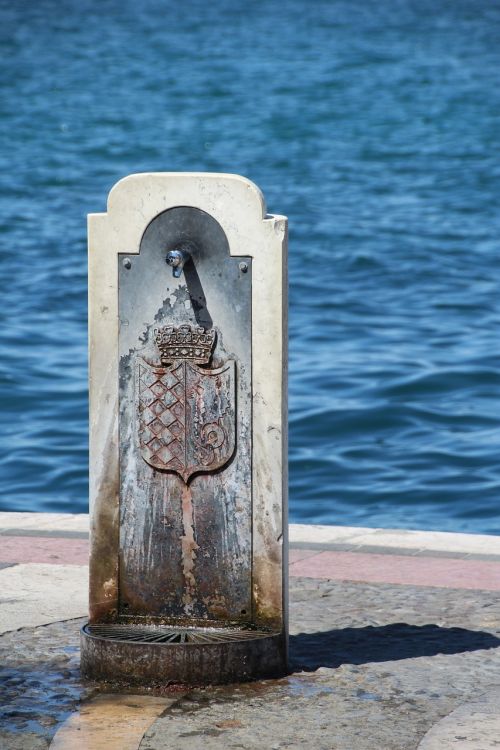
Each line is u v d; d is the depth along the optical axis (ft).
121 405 24.94
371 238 114.21
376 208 136.77
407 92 277.85
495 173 167.43
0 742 21.54
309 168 175.32
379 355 70.69
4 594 28.91
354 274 97.14
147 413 24.79
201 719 22.35
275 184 159.94
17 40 408.05
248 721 22.25
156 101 264.72
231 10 558.56
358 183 159.63
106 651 23.94
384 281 94.43
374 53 364.99
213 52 370.12
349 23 481.05
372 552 31.99
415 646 25.64
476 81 297.33
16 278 94.07
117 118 238.27
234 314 24.30
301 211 133.28
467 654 25.18
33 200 142.00
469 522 45.65
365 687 23.65
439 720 22.13
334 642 25.95
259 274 24.13
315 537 33.32
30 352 71.26
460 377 65.62
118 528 25.17
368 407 60.29
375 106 254.27
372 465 52.29
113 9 562.25
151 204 24.53
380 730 21.76
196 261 24.39
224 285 24.32
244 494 24.50
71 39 413.59
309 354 71.15
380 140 207.10
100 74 316.81
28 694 23.53
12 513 36.06
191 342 24.45
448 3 607.78
